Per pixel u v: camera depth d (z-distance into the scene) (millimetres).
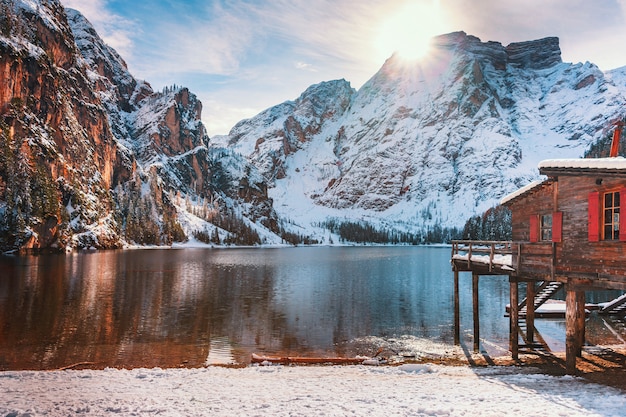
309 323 39562
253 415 15312
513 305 28359
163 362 26781
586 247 21344
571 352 22719
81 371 22797
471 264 31672
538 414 15148
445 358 28672
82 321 37469
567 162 21875
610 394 18375
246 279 75062
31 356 27312
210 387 19641
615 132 23750
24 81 156375
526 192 25688
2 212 115938
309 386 19969
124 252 148625
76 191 160875
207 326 37281
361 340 33625
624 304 41688
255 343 32219
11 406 16078
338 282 74125
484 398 17547
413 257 171500
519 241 26672
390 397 17828
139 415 15328
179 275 77312
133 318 39469
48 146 154000
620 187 19609
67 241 138000
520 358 28625
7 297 47531
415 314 44469
